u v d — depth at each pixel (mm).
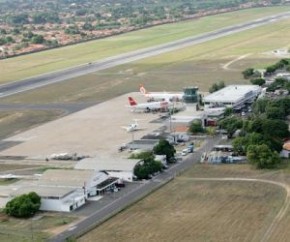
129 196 124500
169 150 147500
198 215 111562
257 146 140625
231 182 130000
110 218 112250
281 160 144125
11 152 165875
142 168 136250
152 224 108375
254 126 160250
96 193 126688
